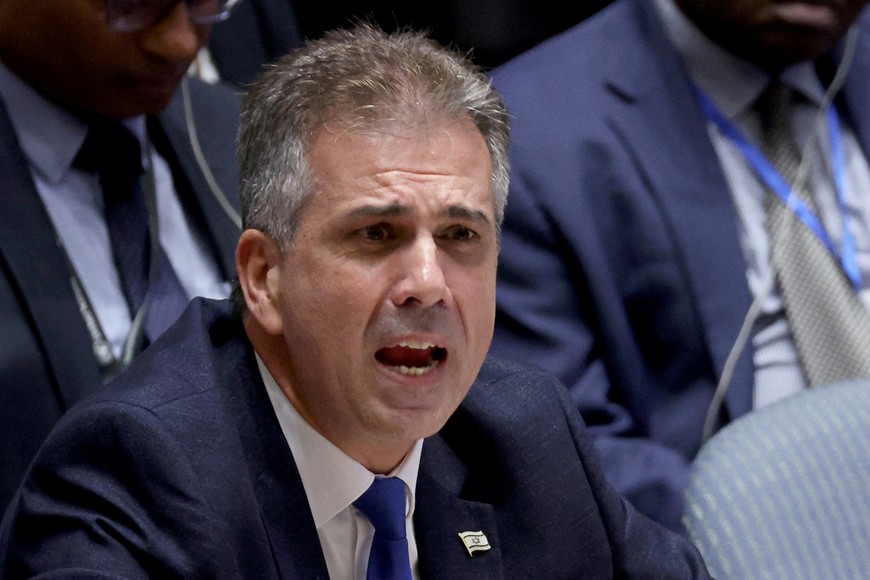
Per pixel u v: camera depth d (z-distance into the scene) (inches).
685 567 202.8
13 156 254.5
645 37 315.3
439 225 162.4
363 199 159.8
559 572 190.2
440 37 363.6
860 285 318.7
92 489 164.6
